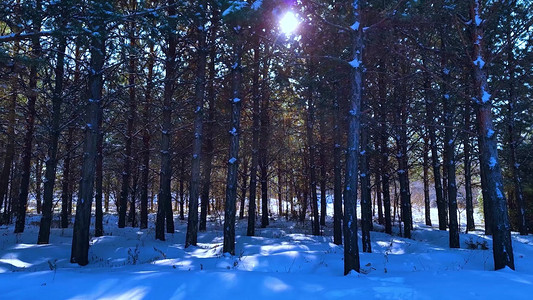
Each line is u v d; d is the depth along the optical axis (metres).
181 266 7.65
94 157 9.19
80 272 6.03
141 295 4.51
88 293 4.61
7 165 16.28
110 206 45.84
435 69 12.68
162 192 13.91
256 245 12.26
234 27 10.55
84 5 7.32
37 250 9.84
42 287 4.81
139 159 20.80
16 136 15.45
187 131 18.42
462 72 11.52
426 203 27.77
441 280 5.50
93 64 9.22
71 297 4.46
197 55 13.83
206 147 18.45
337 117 13.95
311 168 17.81
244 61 14.80
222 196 31.89
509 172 21.77
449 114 13.25
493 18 9.57
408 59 9.09
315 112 16.09
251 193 17.05
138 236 15.12
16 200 22.67
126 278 5.20
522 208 18.17
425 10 8.80
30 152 14.68
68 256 9.48
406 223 17.20
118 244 11.45
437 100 14.52
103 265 8.62
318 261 8.24
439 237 16.39
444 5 8.76
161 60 13.34
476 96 8.54
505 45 8.48
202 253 10.59
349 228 6.84
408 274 6.32
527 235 17.78
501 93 13.10
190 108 17.08
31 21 7.40
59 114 12.59
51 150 12.31
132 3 11.44
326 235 18.23
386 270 7.23
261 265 7.87
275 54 11.23
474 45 8.71
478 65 8.55
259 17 7.84
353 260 6.68
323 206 21.91
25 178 14.54
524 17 9.35
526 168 20.52
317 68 12.56
